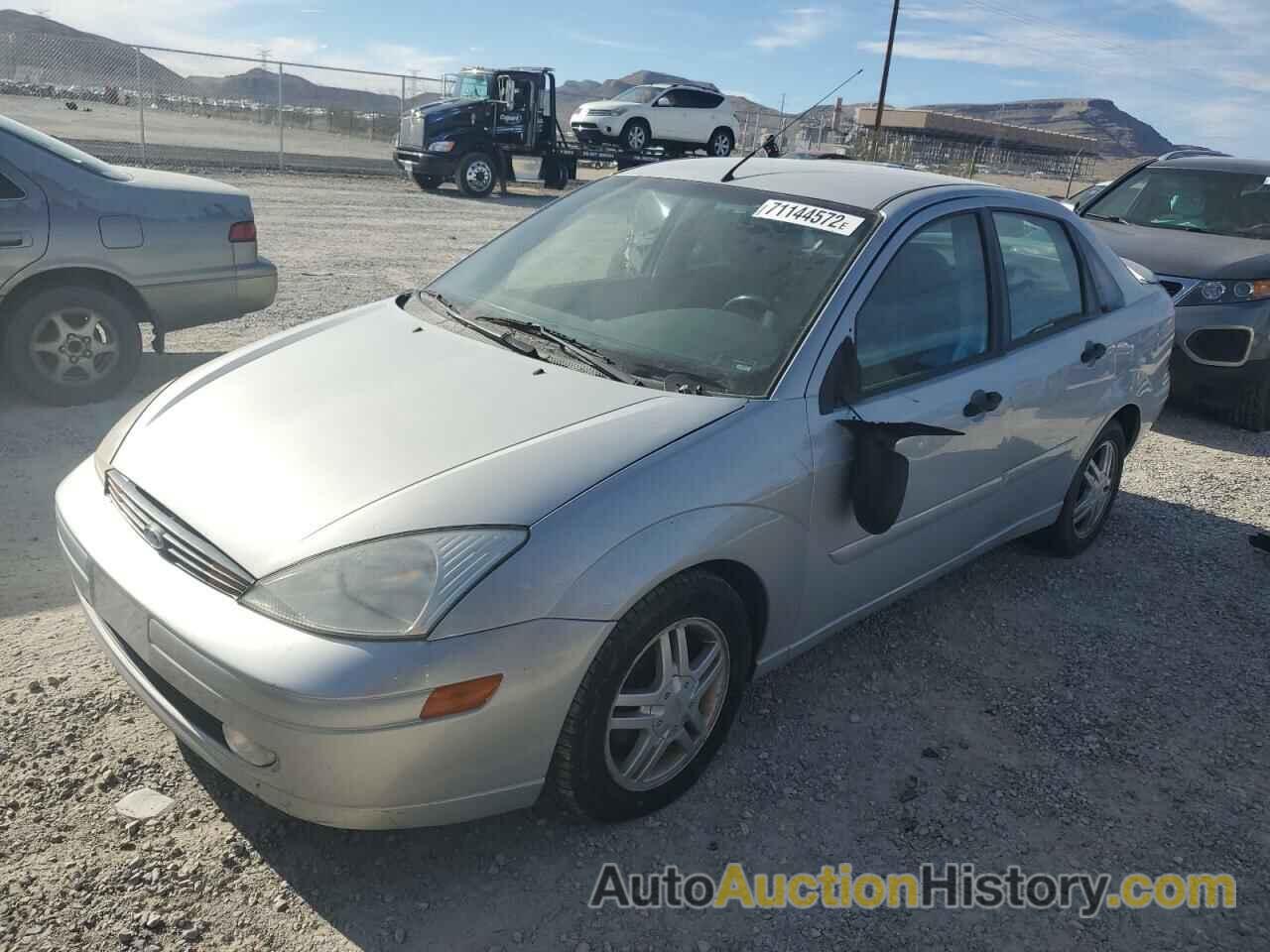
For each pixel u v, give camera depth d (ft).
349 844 8.42
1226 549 16.51
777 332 9.90
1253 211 25.85
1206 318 22.86
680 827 9.04
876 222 10.75
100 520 8.71
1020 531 13.80
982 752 10.58
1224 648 13.28
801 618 10.16
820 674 11.75
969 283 11.72
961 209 11.75
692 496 8.33
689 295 10.68
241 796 8.79
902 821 9.41
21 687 9.96
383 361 10.07
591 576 7.65
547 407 8.97
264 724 7.08
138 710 9.78
